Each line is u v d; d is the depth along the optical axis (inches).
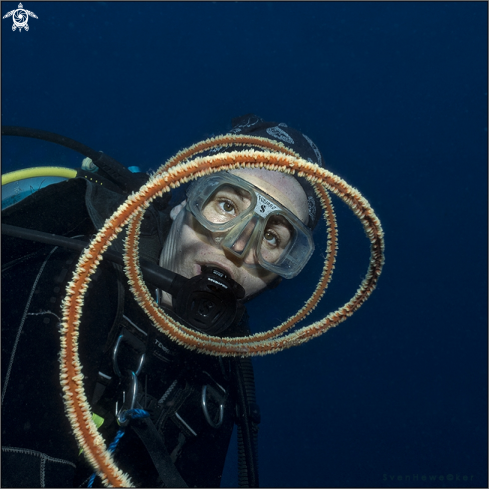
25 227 42.8
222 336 64.1
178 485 43.6
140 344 46.2
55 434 35.2
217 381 59.5
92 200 47.0
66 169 64.9
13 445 32.6
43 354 36.1
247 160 32.5
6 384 34.3
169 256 53.6
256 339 52.1
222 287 46.6
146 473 51.1
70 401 30.2
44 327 37.1
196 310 47.3
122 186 61.1
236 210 53.2
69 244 39.8
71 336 30.5
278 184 54.2
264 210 51.6
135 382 43.1
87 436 30.3
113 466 30.6
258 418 65.1
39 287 38.8
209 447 57.2
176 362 52.4
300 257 56.6
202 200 51.6
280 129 62.7
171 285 46.5
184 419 52.7
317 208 60.9
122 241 49.3
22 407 33.8
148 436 44.3
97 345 40.9
